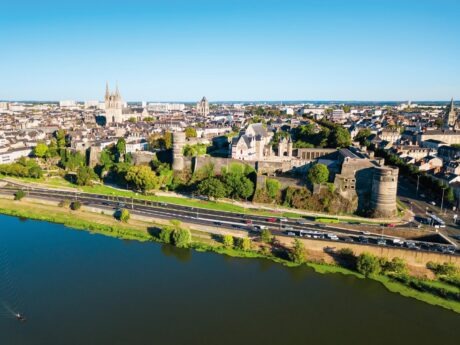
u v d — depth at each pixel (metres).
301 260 132.50
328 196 179.88
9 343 91.31
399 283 121.69
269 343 93.38
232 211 178.25
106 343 91.94
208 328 98.38
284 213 176.75
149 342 92.56
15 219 173.00
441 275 122.88
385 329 100.06
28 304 106.75
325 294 115.31
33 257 135.00
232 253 139.62
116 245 146.25
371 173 176.38
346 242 136.00
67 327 97.44
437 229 149.50
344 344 93.88
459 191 176.25
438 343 95.31
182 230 145.12
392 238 144.50
